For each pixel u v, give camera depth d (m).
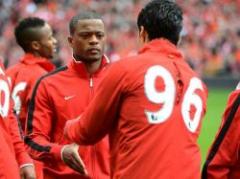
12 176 14.56
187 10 97.75
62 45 80.81
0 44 80.12
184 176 12.87
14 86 19.83
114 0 96.88
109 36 88.00
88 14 17.33
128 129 13.02
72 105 17.08
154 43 13.42
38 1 96.38
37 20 20.67
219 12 97.88
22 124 19.72
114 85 13.03
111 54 84.50
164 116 12.96
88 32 17.14
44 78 17.25
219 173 13.76
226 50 89.88
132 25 91.62
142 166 12.82
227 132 13.76
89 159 16.86
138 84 12.97
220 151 13.77
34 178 15.69
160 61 13.20
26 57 20.44
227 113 13.87
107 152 17.03
